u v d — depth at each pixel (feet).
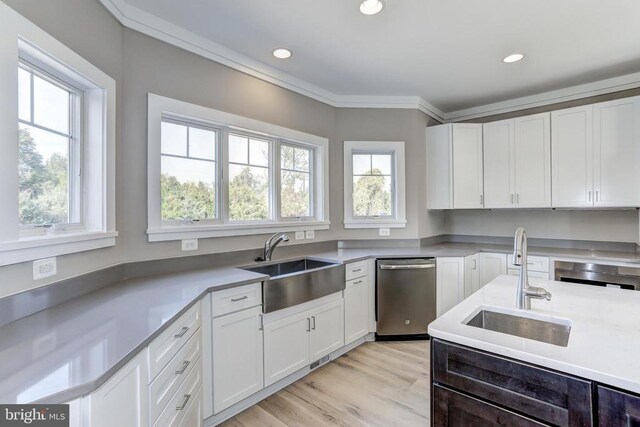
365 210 12.13
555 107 11.51
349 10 6.76
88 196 5.74
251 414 6.57
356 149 11.95
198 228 7.70
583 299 5.04
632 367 2.78
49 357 3.11
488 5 6.63
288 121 10.06
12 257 3.97
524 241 4.60
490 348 3.29
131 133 6.70
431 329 3.78
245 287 6.59
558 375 2.91
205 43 7.86
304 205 11.03
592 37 7.88
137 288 5.78
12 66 3.94
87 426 2.71
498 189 11.76
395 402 6.96
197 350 5.48
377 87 11.03
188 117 7.65
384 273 10.18
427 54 8.73
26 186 4.61
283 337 7.44
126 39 6.64
